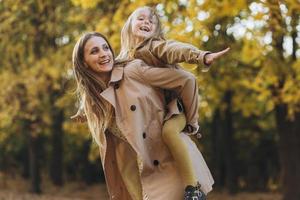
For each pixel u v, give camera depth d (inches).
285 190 645.3
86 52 166.1
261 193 985.5
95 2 406.0
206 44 527.5
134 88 163.0
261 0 398.6
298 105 570.9
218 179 1037.8
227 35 593.9
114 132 167.2
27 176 1195.3
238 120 1077.1
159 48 161.8
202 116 789.2
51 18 724.7
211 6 398.3
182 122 164.6
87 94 168.9
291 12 411.8
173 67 164.7
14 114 762.2
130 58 169.2
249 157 1099.9
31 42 769.6
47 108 822.5
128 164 168.1
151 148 162.9
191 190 157.6
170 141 160.7
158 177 162.6
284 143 645.3
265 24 455.2
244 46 482.9
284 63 512.1
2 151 1198.9
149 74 163.5
